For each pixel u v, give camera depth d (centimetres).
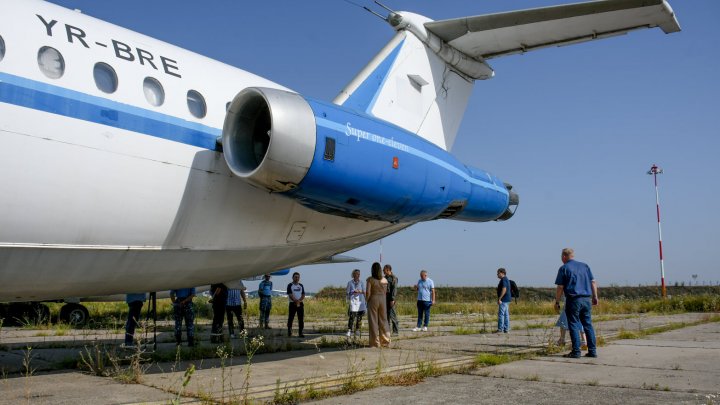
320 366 741
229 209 703
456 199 871
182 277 718
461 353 878
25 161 522
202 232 685
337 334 1281
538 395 558
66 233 566
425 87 1038
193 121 663
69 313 1541
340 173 679
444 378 656
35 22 563
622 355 867
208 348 888
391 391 579
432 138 1058
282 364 759
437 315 2278
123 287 675
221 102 707
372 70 950
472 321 1819
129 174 596
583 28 881
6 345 983
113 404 507
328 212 760
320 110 679
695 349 945
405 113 996
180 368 720
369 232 931
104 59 602
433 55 1045
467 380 643
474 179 923
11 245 538
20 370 698
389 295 1253
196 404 516
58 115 543
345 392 569
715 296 2444
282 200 758
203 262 713
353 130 701
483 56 1068
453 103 1101
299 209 784
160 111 630
